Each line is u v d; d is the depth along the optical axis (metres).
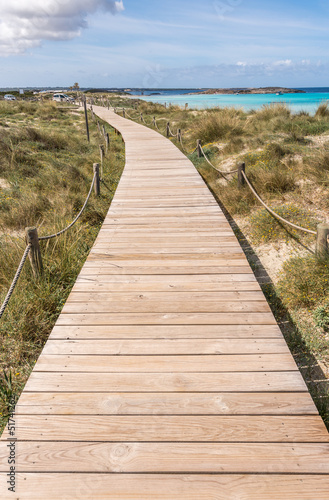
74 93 57.66
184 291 3.64
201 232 5.20
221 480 1.85
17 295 3.85
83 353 2.78
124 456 1.97
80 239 5.44
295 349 3.51
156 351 2.79
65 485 1.83
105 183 8.88
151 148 12.72
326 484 1.82
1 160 9.43
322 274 4.14
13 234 6.13
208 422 2.16
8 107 25.48
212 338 2.93
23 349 3.38
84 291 3.67
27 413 2.24
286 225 5.84
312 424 2.15
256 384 2.45
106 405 2.29
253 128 13.02
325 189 6.84
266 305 3.38
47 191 7.98
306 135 11.20
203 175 9.38
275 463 1.92
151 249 4.66
